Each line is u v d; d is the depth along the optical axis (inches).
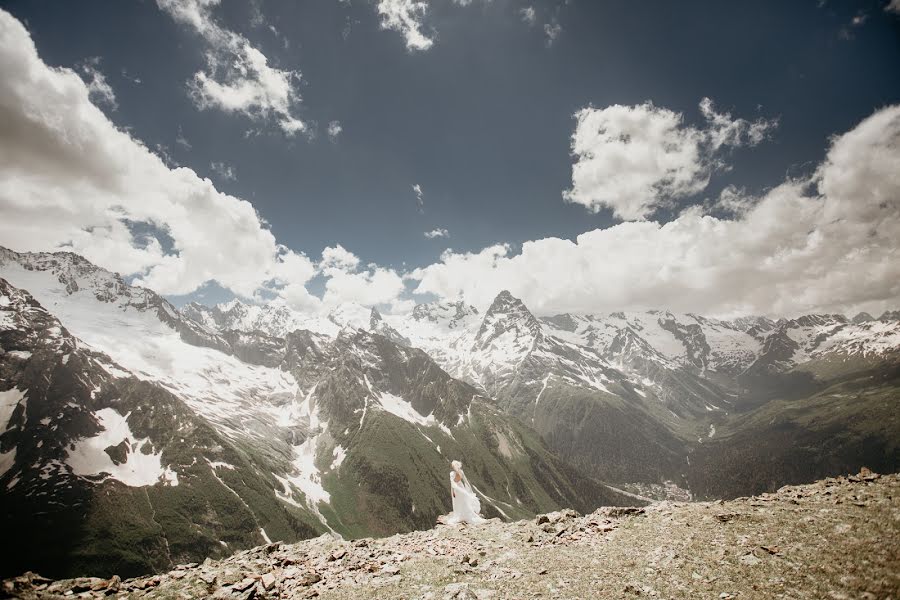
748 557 790.5
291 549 1241.4
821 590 640.4
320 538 1331.2
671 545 920.3
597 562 891.4
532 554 995.3
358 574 968.3
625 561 874.1
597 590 759.1
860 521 848.9
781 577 698.2
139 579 988.6
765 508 1060.5
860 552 722.2
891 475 1131.3
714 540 904.3
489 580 853.8
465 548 1098.7
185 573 1037.8
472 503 1525.6
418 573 931.3
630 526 1135.6
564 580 816.3
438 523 1502.2
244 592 874.8
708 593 690.8
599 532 1119.0
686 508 1231.5
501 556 1005.2
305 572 992.2
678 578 759.1
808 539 818.2
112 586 924.6
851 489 1082.1
